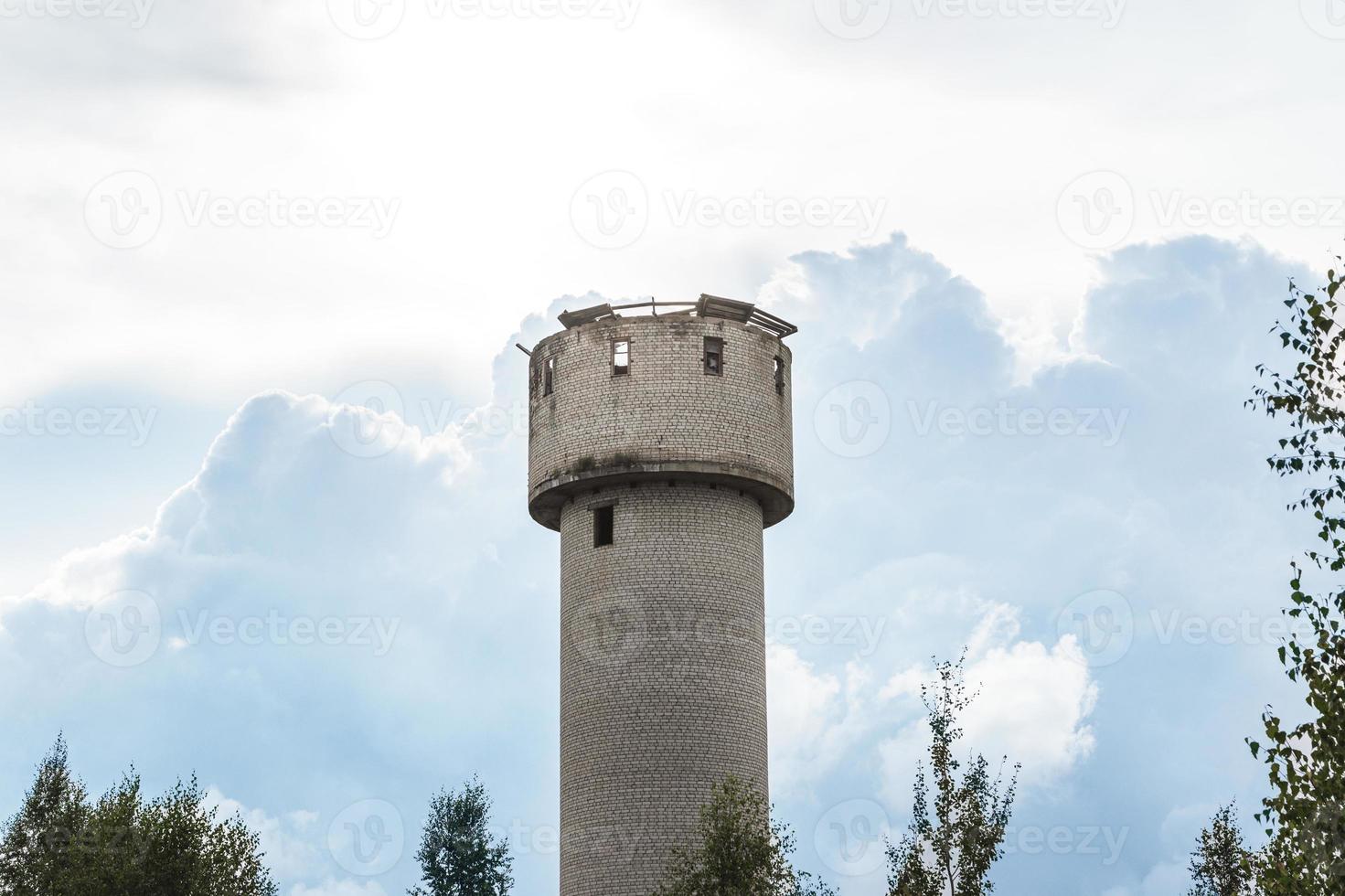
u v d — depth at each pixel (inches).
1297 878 1235.2
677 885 2047.2
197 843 2470.5
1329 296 1242.6
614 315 2511.1
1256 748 1262.3
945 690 1989.4
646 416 2393.0
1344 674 1230.9
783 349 2518.5
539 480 2470.5
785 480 2470.5
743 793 2165.4
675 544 2375.7
